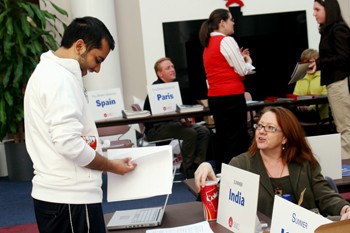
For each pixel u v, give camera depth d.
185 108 5.16
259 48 7.24
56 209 1.88
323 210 2.37
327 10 4.61
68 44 1.93
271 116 2.39
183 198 4.88
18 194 5.55
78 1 6.53
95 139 1.98
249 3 7.18
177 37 6.99
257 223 1.90
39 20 6.24
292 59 7.33
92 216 1.91
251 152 2.45
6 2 5.88
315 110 5.92
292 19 7.30
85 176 1.90
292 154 2.39
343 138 4.68
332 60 4.61
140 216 2.21
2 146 6.79
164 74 5.50
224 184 1.99
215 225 2.01
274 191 2.37
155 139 5.49
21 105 6.16
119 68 6.78
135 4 6.93
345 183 2.69
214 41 4.64
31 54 6.14
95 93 5.26
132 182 2.03
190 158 5.46
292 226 1.57
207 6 7.04
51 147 1.87
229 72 4.65
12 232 4.17
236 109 4.71
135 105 5.55
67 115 1.80
